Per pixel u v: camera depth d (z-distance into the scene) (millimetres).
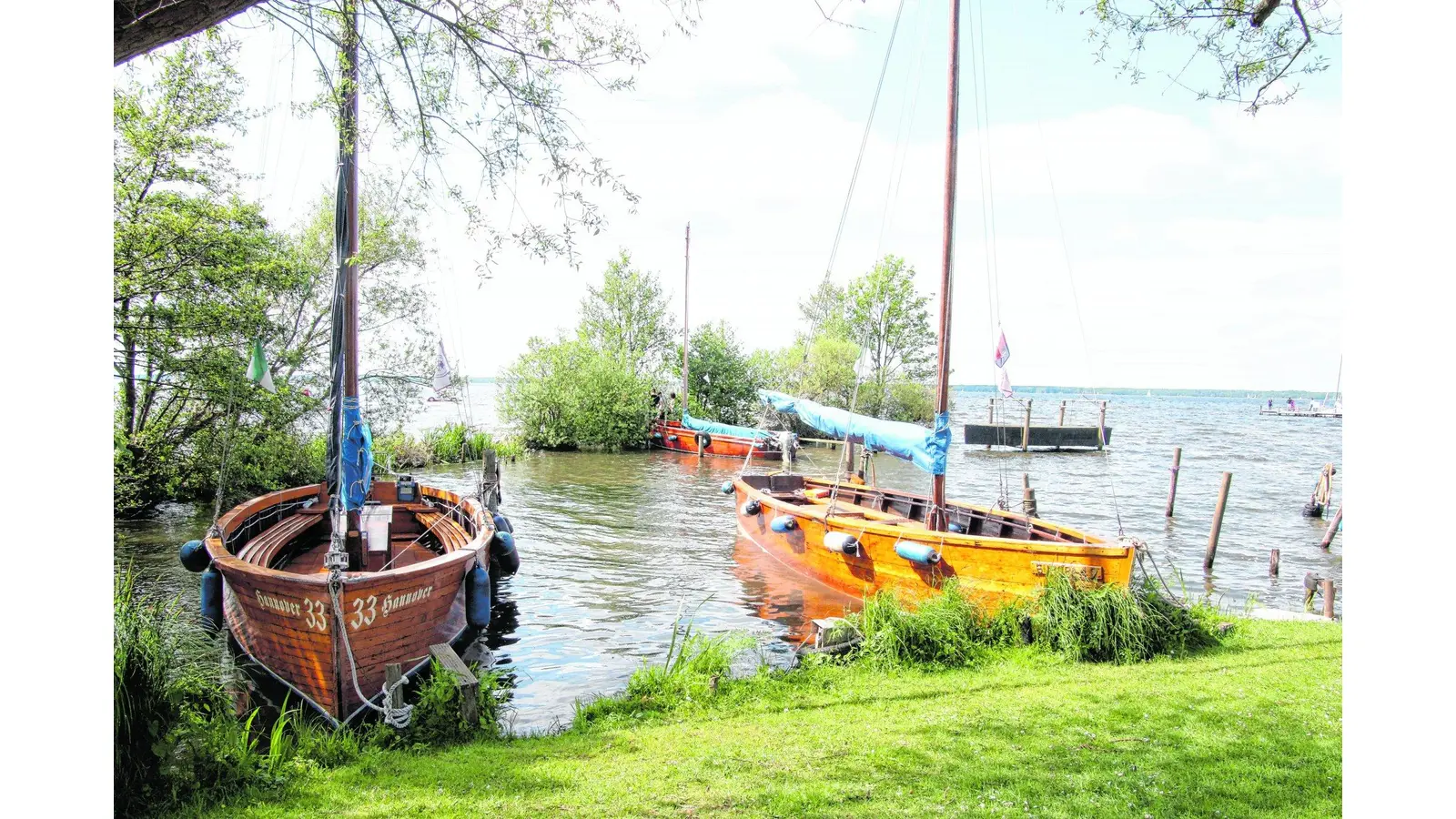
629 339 45688
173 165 15656
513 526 18266
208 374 16391
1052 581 8953
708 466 30812
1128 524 20750
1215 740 5785
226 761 5246
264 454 18422
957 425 54031
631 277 45844
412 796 5062
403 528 13336
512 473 28031
